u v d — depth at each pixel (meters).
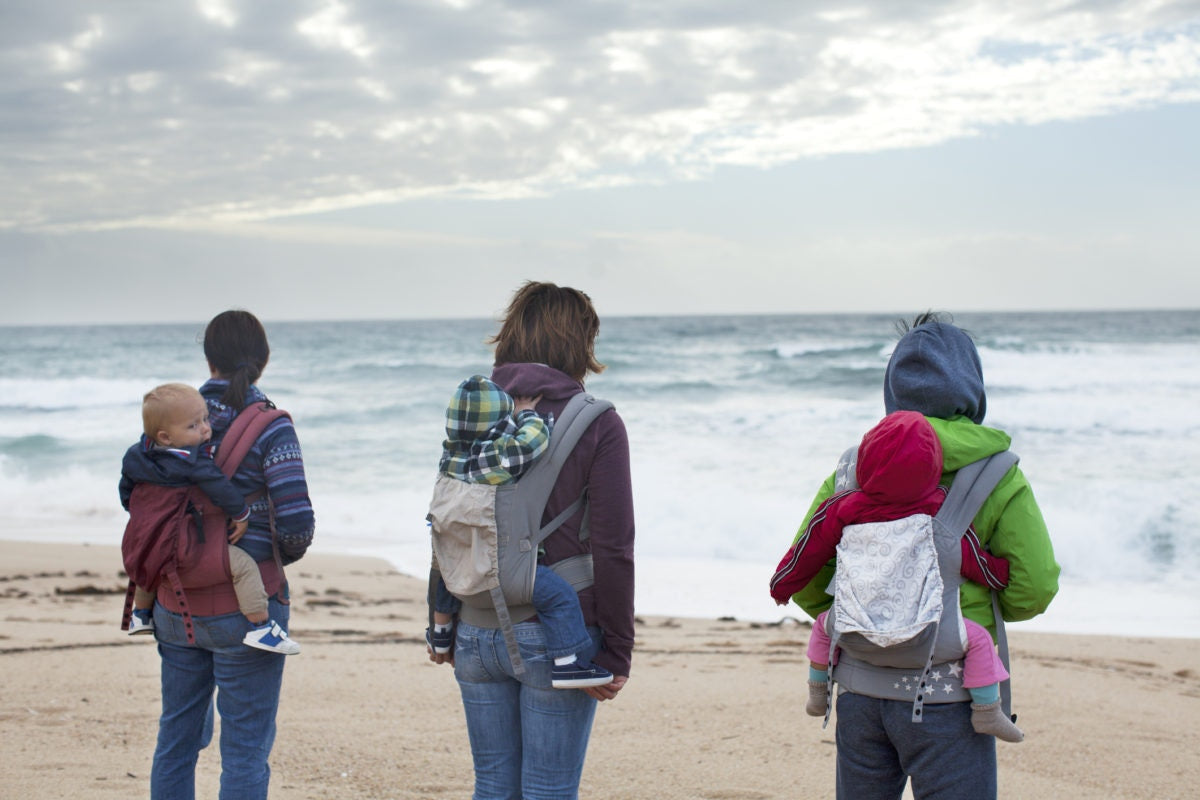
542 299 2.73
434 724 5.17
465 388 2.50
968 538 2.37
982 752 2.36
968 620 2.37
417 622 8.21
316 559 11.67
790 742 4.97
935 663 2.34
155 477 2.83
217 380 3.07
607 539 2.47
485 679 2.59
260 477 2.96
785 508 13.30
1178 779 4.45
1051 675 6.50
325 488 16.28
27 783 4.13
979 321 68.06
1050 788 4.34
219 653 2.94
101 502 15.85
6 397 28.62
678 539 12.19
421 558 11.73
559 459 2.47
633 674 6.44
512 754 2.61
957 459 2.43
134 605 3.06
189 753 3.05
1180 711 5.59
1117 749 4.88
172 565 2.83
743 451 17.88
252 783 2.96
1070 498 12.98
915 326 2.70
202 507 2.88
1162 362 29.30
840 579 2.38
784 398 26.83
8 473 18.12
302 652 6.89
